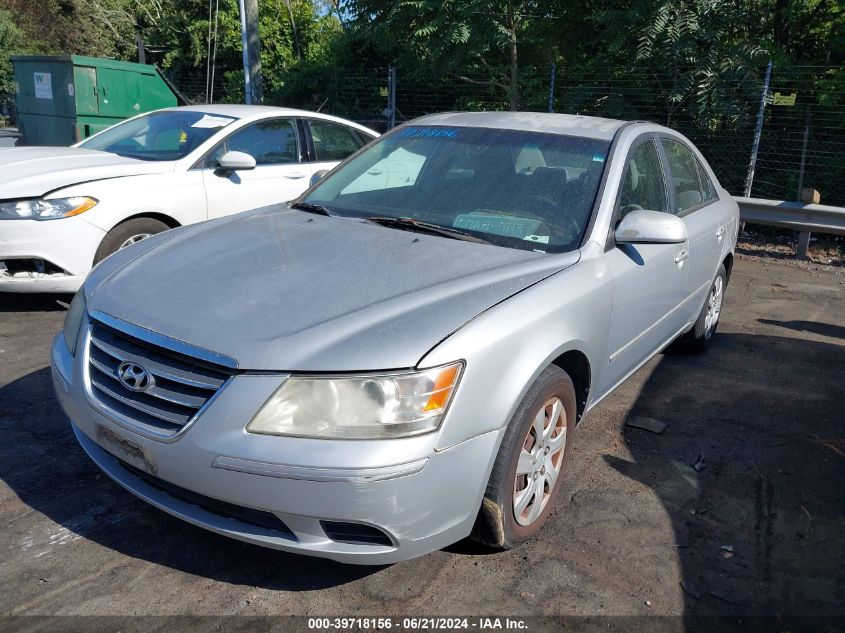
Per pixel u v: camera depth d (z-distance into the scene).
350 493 2.30
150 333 2.58
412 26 10.97
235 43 19.33
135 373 2.56
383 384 2.36
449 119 4.29
